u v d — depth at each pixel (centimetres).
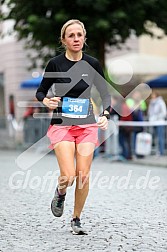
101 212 1438
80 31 1131
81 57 1148
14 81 5056
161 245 1088
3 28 4988
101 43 3372
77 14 3181
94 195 1730
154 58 3816
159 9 3312
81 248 1071
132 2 3203
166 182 2041
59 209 1191
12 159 3033
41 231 1223
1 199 1669
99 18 3155
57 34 3278
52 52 3659
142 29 3375
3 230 1240
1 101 5478
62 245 1096
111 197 1691
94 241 1126
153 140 3053
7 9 3488
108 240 1134
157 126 3003
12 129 3831
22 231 1227
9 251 1059
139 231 1213
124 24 3266
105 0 3072
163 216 1381
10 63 5103
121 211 1451
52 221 1327
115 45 3606
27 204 1573
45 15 3288
